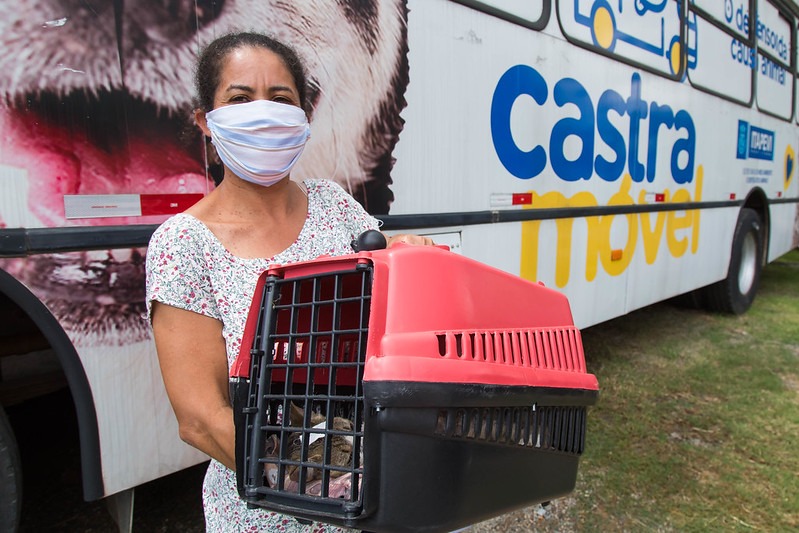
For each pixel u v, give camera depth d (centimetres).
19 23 134
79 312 149
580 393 117
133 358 160
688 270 489
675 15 426
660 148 425
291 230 118
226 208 113
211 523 114
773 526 232
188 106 163
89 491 156
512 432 98
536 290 115
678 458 284
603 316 382
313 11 193
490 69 274
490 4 271
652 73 405
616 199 381
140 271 159
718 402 354
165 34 157
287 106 107
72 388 150
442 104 249
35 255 141
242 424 92
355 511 80
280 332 106
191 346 101
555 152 322
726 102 523
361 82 213
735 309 582
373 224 134
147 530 218
